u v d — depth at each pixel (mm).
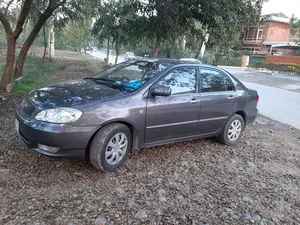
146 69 4094
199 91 4301
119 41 14305
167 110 3830
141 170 3645
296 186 3777
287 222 2943
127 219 2652
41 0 9969
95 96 3408
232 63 31672
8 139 4148
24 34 27719
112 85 3896
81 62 21875
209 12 8578
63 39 32938
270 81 18469
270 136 6027
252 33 44188
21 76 9664
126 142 3570
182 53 21594
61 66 16891
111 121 3328
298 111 9203
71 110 3105
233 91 4852
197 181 3537
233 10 8703
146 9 9617
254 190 3504
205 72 4465
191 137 4414
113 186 3184
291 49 37625
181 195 3166
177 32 10359
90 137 3211
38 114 3162
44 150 3152
